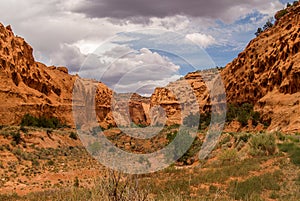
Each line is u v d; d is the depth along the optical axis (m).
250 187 16.34
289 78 60.50
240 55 83.12
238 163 22.95
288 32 70.06
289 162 20.58
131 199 6.57
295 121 51.00
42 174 32.41
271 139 27.97
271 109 59.97
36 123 72.00
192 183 17.66
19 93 77.44
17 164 35.78
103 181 6.85
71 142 55.16
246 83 75.31
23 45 94.06
